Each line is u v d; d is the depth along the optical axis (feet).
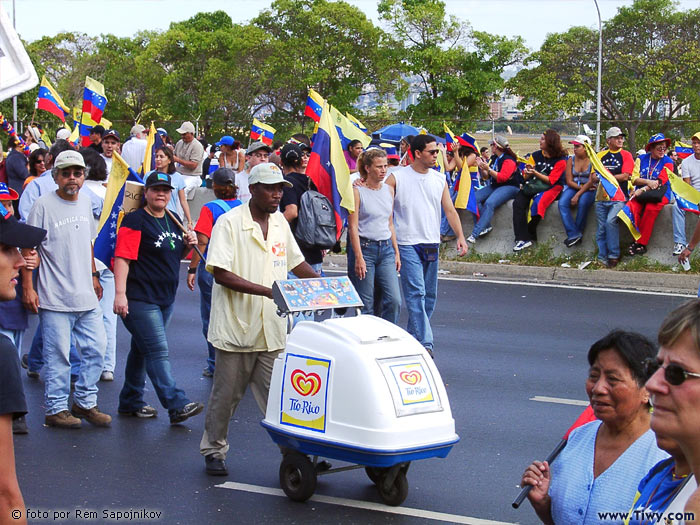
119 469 21.58
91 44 217.77
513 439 23.76
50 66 212.23
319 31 178.09
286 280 19.60
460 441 23.66
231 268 20.42
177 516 18.76
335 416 18.16
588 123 100.01
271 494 20.13
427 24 175.94
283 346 20.94
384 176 30.45
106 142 42.14
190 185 57.67
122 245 23.91
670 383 8.43
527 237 49.16
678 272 45.03
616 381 11.41
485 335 35.53
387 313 31.45
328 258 53.67
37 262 23.79
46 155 36.83
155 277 24.43
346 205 29.63
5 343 10.05
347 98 172.35
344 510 19.25
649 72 167.12
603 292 43.42
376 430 17.58
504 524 18.51
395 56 176.55
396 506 19.52
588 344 33.99
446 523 18.57
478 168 56.49
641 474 11.20
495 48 174.19
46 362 24.77
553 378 29.55
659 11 172.76
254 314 20.59
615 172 46.47
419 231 31.65
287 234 21.52
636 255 46.42
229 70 175.52
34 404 26.76
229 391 20.89
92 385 25.03
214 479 21.02
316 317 37.65
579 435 12.14
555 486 11.88
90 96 50.96
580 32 174.50
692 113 167.12
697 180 45.27
